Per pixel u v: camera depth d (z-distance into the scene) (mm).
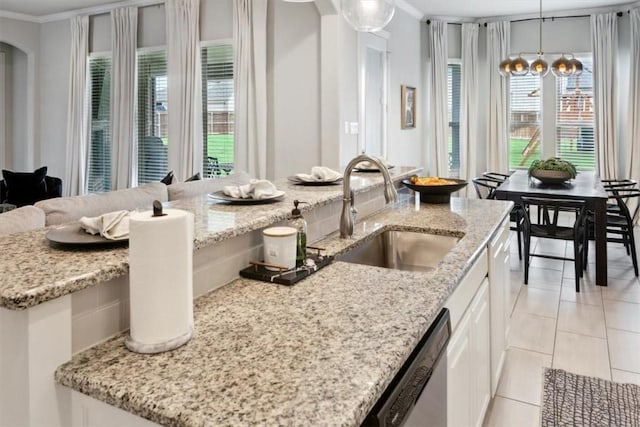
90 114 6883
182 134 5934
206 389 897
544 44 7148
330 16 4875
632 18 6473
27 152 7418
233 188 2107
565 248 5363
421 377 1157
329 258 1792
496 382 2494
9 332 962
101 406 932
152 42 6359
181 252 1066
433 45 7379
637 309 3582
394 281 1540
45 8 6637
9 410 982
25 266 1106
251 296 1413
